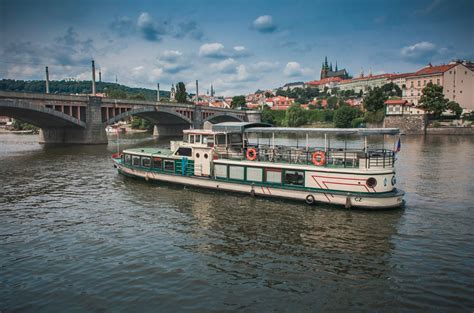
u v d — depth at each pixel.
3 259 16.11
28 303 12.61
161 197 26.28
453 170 37.44
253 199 25.14
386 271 14.64
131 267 15.14
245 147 28.44
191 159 28.45
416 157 47.78
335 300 12.61
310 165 24.00
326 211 22.30
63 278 14.31
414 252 16.44
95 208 23.86
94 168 40.03
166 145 68.44
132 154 33.03
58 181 32.72
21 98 54.50
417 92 121.44
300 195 23.88
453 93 114.25
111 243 17.75
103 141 70.06
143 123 131.25
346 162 23.52
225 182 26.55
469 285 13.48
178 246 17.27
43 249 17.17
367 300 12.57
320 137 65.31
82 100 66.06
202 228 19.67
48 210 23.56
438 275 14.28
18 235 19.02
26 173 37.03
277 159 25.91
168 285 13.65
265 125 28.59
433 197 26.12
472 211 22.61
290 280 13.99
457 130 91.75
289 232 18.95
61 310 12.18
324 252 16.50
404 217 21.34
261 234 18.70
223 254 16.33
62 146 65.88
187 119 92.44
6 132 131.12
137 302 12.55
